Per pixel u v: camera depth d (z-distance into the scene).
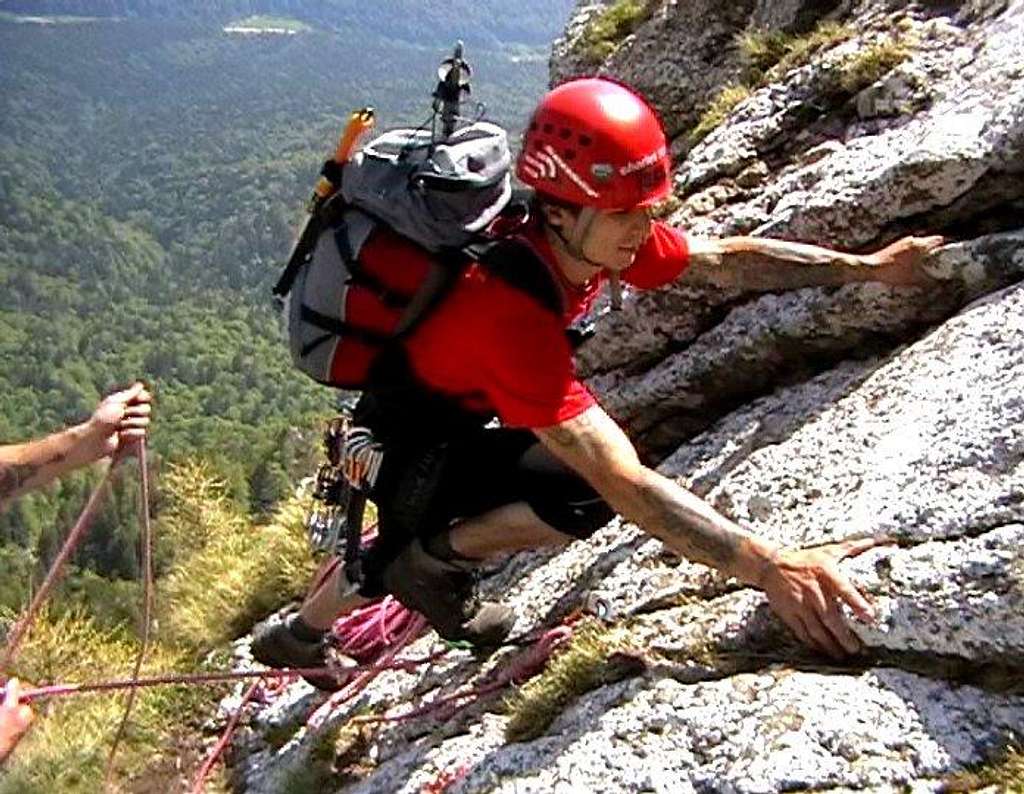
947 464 3.88
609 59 8.68
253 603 7.63
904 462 4.02
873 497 3.97
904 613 3.60
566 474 4.48
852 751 3.40
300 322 4.19
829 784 3.34
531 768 3.92
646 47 8.39
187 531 9.80
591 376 5.95
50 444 4.20
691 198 5.86
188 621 7.87
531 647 4.73
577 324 4.22
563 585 5.10
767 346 5.17
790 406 4.98
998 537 3.57
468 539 4.62
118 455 4.41
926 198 4.80
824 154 5.53
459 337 3.95
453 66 3.99
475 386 4.12
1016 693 3.44
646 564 4.61
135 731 6.48
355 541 4.68
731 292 5.32
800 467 4.43
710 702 3.75
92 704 6.88
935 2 5.79
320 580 5.40
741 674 3.85
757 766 3.44
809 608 3.72
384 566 4.71
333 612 5.27
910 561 3.67
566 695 4.19
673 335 5.59
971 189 4.72
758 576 3.78
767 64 7.06
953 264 4.62
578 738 3.92
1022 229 4.61
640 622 4.29
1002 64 4.95
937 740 3.38
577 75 9.43
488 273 3.88
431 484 4.39
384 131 4.14
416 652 5.58
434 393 4.20
